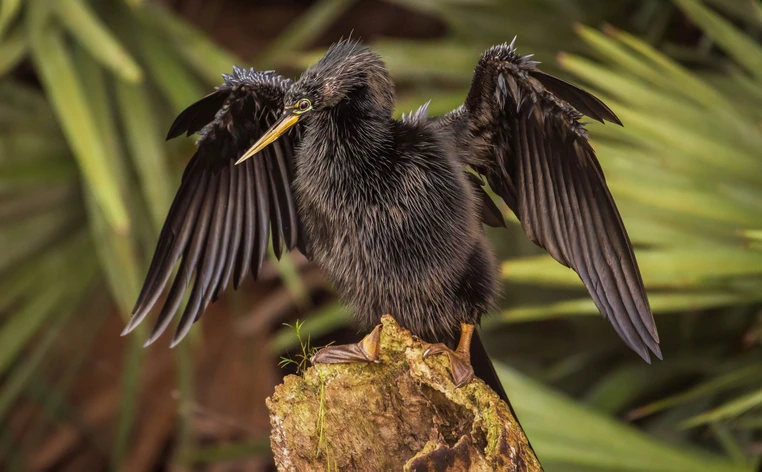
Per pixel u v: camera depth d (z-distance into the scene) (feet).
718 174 23.17
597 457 22.91
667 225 23.15
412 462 21.42
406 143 22.02
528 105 21.88
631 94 23.48
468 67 24.79
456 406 21.58
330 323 24.76
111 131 24.52
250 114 22.22
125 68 24.17
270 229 22.44
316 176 22.08
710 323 24.23
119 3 24.95
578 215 21.89
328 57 22.17
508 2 24.91
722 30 23.66
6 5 24.29
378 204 21.99
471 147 22.11
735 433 23.95
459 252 21.97
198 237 22.24
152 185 24.52
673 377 24.31
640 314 21.75
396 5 31.89
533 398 23.13
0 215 24.79
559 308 23.15
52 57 24.41
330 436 21.72
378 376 21.71
